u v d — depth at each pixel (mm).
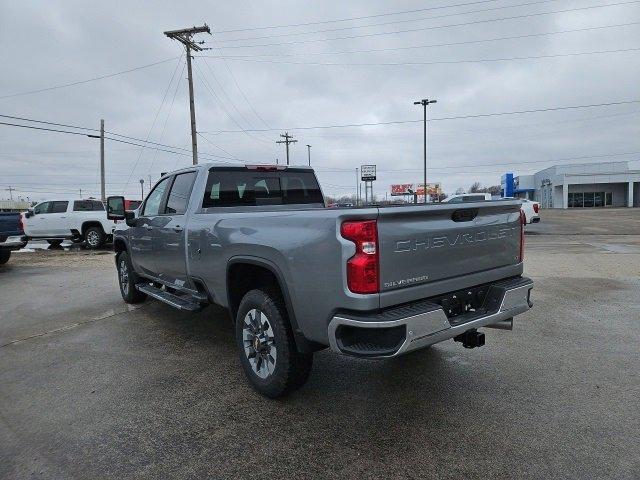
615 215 35250
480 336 3373
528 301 3764
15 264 12820
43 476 2707
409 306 3016
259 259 3561
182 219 4887
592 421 3219
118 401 3695
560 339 5051
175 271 5141
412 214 3014
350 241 2838
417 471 2686
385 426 3213
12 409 3592
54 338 5473
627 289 7621
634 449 2861
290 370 3453
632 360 4391
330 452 2904
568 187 65625
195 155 28953
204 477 2678
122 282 7340
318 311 3064
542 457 2793
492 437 3033
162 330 5715
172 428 3248
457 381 3951
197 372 4297
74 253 15727
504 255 3758
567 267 9969
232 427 3246
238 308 4113
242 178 5160
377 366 4324
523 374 4082
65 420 3391
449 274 3283
